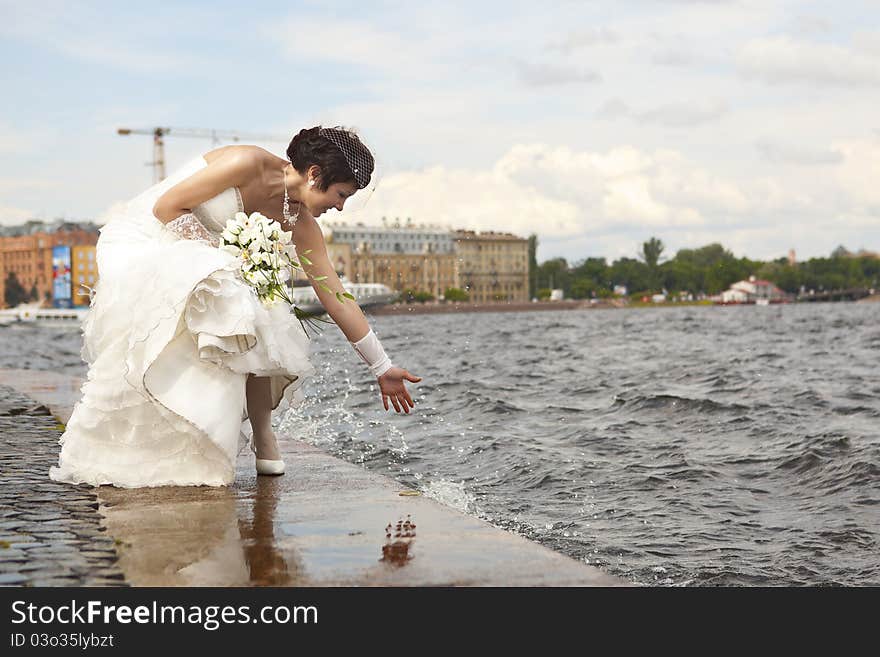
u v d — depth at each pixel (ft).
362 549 9.52
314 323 13.74
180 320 12.20
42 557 9.39
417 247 451.12
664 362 71.46
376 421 30.81
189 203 12.80
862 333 138.62
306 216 13.39
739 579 14.47
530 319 299.79
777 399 40.24
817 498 20.40
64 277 548.72
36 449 17.33
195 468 12.90
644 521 18.16
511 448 26.05
